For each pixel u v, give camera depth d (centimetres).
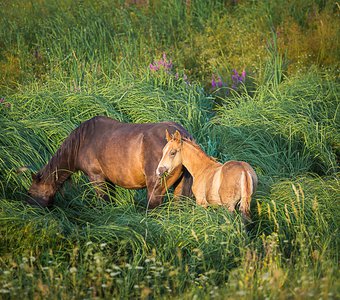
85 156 2903
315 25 4747
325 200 2727
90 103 3478
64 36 4356
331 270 2003
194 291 2039
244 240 2386
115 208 2780
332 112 3653
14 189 2992
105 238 2455
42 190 2933
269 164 3180
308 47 4425
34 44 4475
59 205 3019
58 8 4912
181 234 2459
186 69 4194
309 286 1970
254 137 3316
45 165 3014
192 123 3431
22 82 4091
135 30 4588
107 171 2852
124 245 2392
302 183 2823
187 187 2794
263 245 2434
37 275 2242
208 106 3800
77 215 2875
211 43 4509
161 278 2252
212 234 2438
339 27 4544
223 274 2236
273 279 1975
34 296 2031
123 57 4097
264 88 3750
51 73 3953
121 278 2227
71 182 3048
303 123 3425
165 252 2394
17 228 2481
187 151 2672
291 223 2600
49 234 2459
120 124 2862
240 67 4209
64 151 2941
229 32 4622
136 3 5084
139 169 2736
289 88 3778
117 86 3678
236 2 5078
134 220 2572
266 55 4312
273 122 3422
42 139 3284
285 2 4916
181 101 3569
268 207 2473
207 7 4981
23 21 4794
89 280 2194
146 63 4069
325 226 2548
